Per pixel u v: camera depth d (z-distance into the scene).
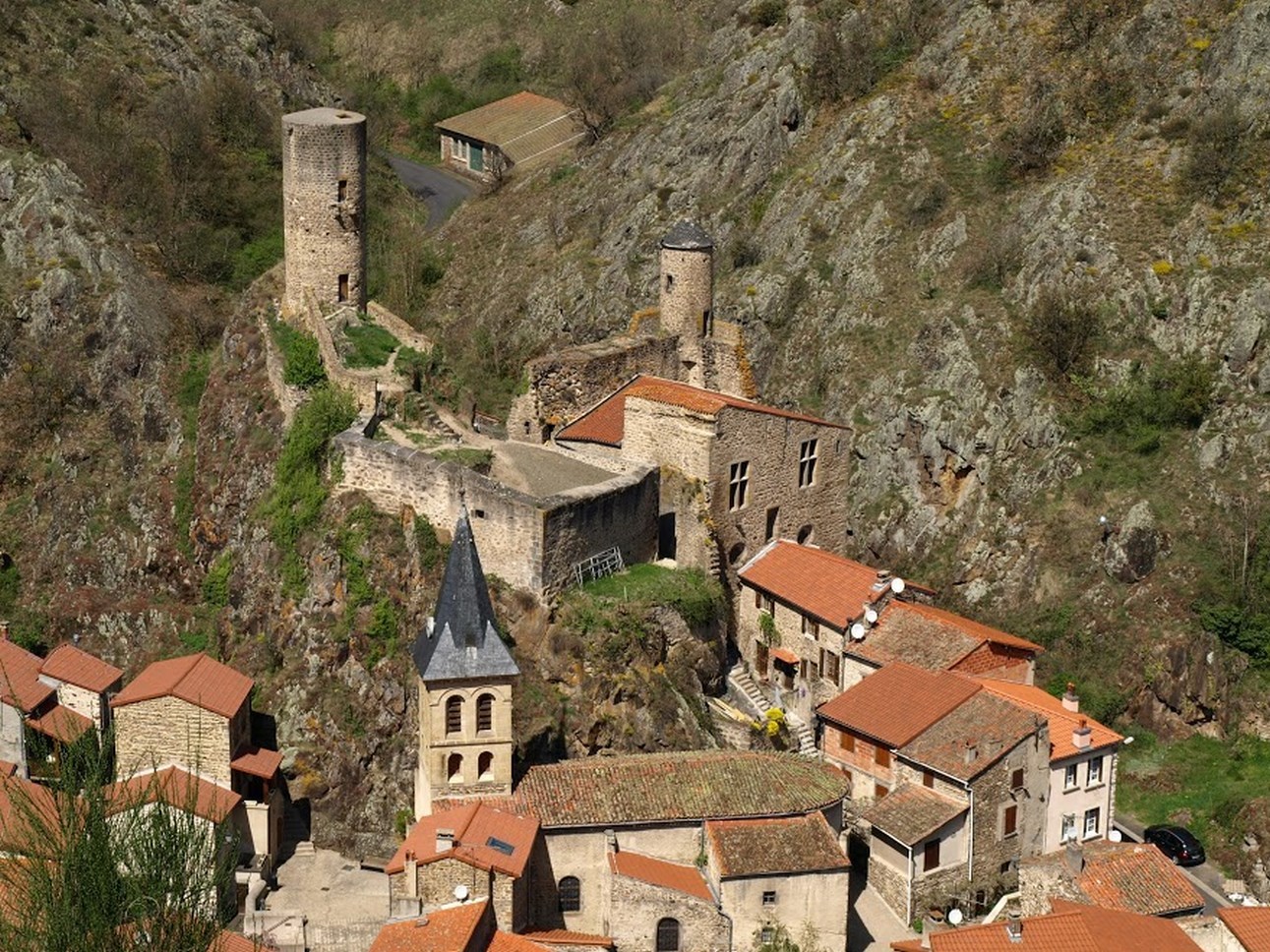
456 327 137.12
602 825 73.25
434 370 98.88
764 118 139.00
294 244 100.94
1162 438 104.31
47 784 74.75
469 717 73.50
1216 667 94.75
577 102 167.75
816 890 72.88
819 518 95.44
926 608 90.00
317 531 89.00
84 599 106.25
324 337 96.56
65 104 143.50
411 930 68.06
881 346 115.88
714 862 72.56
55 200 128.12
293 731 84.00
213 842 65.75
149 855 57.62
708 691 86.38
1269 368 103.81
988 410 108.06
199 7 170.50
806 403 116.06
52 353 118.75
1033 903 76.62
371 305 103.44
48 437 115.50
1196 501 100.75
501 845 70.69
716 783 75.62
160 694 78.50
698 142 143.38
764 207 134.38
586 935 71.75
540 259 142.25
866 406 112.81
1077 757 80.75
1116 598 98.94
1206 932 71.94
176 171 140.25
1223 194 114.06
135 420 114.94
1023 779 78.62
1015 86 131.62
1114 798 84.06
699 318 100.50
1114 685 96.38
